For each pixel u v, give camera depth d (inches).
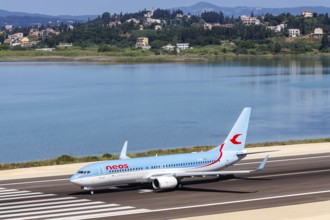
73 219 3700.8
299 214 3811.5
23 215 3799.2
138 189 4527.6
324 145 6820.9
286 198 4237.2
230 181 4842.5
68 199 4220.0
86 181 4192.9
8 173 5246.1
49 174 5177.2
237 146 4852.4
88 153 7519.7
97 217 3737.7
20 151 7657.5
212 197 4269.2
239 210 3897.6
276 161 5792.3
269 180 4881.9
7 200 4210.1
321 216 3769.7
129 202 4116.6
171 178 4404.5
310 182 4785.9
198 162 4616.1
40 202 4141.2
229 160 4781.0
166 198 4232.3
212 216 3745.1
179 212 3841.0
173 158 4544.8
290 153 6240.2
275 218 3713.1
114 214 3804.1
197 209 3917.3
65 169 5403.5
